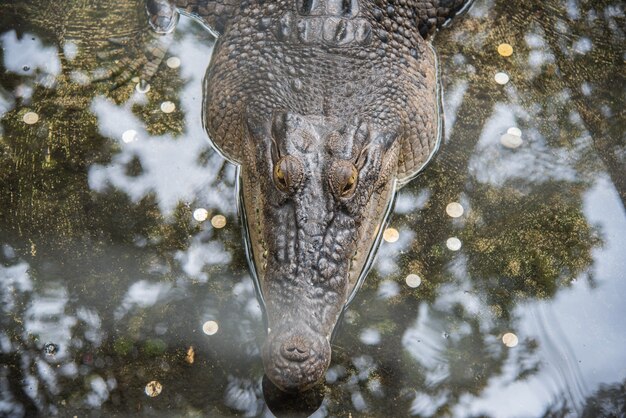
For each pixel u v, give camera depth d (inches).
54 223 190.4
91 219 191.8
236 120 202.8
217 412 161.3
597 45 239.6
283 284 162.1
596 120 221.0
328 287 163.5
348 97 195.0
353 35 206.1
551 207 201.0
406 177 207.2
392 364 171.0
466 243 193.0
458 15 244.8
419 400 165.6
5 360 167.8
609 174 209.2
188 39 230.5
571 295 185.2
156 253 187.0
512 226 196.9
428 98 215.6
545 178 207.3
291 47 206.2
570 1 250.1
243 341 172.6
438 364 171.6
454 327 178.4
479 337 177.0
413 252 190.7
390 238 193.0
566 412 165.6
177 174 201.6
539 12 246.5
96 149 204.5
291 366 151.9
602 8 248.8
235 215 195.2
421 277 186.4
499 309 181.8
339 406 163.6
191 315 176.6
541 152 212.5
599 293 185.8
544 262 190.2
